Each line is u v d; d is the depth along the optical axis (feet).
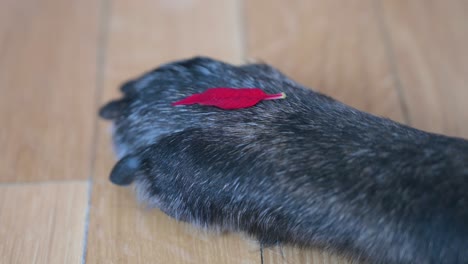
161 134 1.29
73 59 1.65
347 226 1.19
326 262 1.35
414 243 1.17
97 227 1.40
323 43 1.67
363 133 1.22
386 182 1.18
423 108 1.56
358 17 1.72
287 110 1.26
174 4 1.75
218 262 1.36
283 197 1.21
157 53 1.66
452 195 1.16
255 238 1.31
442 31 1.68
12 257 1.37
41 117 1.55
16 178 1.47
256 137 1.24
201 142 1.25
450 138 1.21
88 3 1.75
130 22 1.72
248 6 1.74
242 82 1.33
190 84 1.33
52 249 1.38
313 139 1.22
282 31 1.70
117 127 1.37
